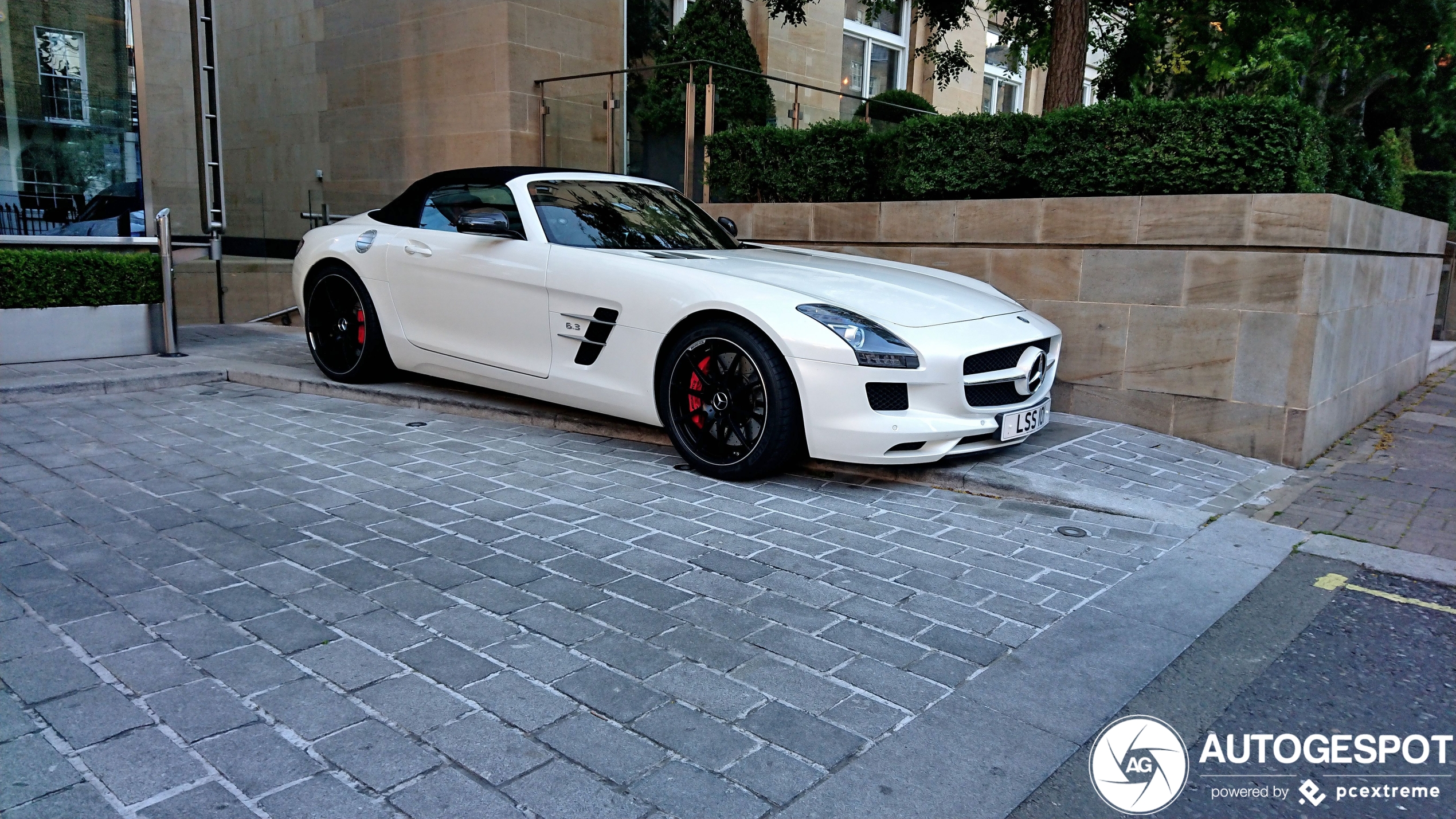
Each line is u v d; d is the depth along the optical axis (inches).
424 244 217.3
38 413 215.9
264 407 227.6
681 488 167.3
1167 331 211.5
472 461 182.2
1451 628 119.4
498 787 78.5
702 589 121.6
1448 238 455.8
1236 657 109.2
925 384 159.5
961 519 154.3
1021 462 181.6
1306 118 198.1
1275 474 192.7
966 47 598.2
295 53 447.5
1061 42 276.2
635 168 366.3
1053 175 229.0
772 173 285.4
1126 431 212.8
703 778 80.7
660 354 177.8
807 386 158.7
